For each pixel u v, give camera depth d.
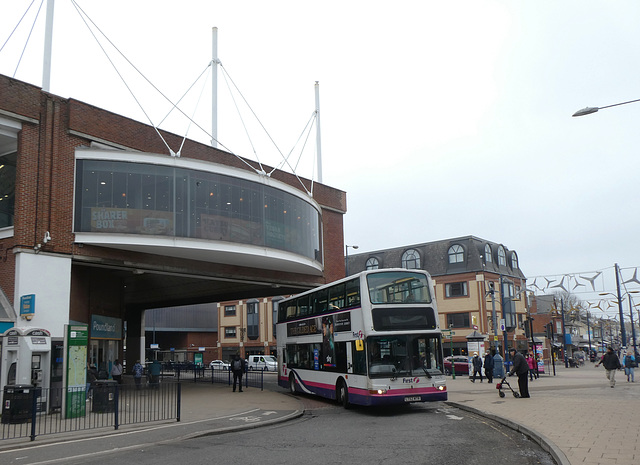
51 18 21.39
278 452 10.38
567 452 8.93
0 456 10.34
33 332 16.03
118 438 12.32
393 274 16.88
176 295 38.69
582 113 16.12
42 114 19.41
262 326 69.62
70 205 19.80
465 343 56.12
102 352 24.94
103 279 24.97
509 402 17.34
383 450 10.34
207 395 23.78
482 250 58.53
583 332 113.44
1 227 19.36
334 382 18.50
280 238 25.77
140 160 21.19
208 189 22.88
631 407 14.73
